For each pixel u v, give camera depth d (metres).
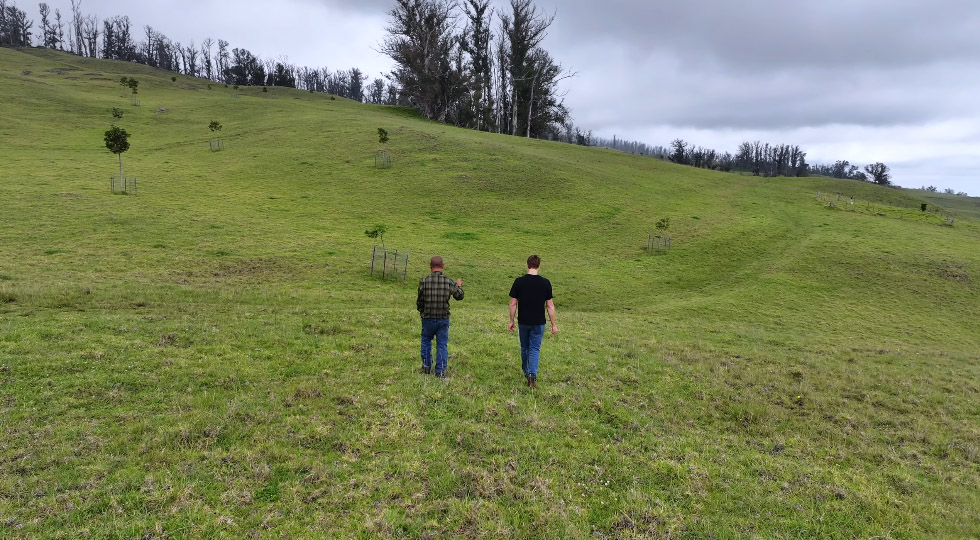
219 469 6.47
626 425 8.89
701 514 6.29
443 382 10.04
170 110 79.19
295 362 10.95
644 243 38.47
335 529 5.45
